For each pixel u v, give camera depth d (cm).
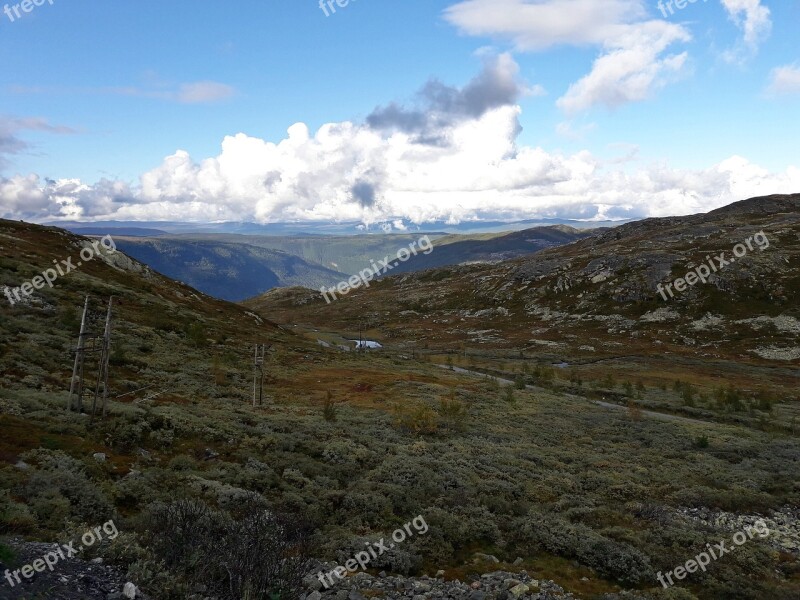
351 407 4109
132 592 859
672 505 2272
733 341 11400
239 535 1095
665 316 13350
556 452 3066
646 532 1816
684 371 9219
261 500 1577
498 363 10000
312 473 2070
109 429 2034
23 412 1983
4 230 7875
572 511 1984
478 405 4778
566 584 1370
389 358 9044
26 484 1274
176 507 1208
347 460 2341
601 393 6812
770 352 10462
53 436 1772
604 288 15762
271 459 2147
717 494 2391
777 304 12544
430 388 5584
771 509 2328
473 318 16588
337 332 15888
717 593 1421
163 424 2272
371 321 18025
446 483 2134
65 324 4231
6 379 2503
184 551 1031
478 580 1327
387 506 1758
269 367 5788
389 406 4334
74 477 1364
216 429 2392
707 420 5419
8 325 3688
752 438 4069
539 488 2286
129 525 1201
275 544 1094
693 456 3241
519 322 15350
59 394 2448
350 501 1766
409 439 3030
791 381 8288
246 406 3391
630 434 3916
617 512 2056
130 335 4838
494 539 1631
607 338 12700
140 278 8838
